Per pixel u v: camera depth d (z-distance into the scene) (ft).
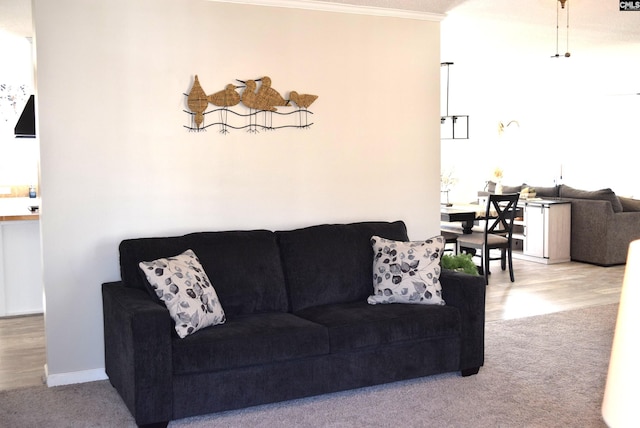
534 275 24.09
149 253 12.89
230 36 14.43
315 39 15.34
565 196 27.94
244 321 12.41
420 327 12.83
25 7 16.47
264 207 15.03
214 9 14.25
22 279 18.88
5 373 14.10
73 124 13.19
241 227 14.82
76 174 13.29
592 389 12.77
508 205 22.86
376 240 14.43
